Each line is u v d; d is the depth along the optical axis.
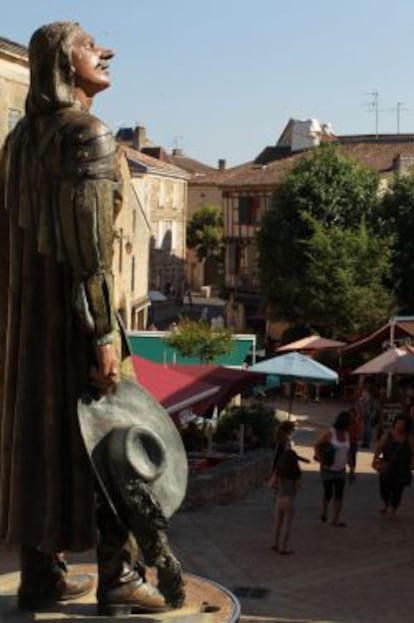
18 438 5.18
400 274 43.88
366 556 14.66
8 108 23.61
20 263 5.27
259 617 11.72
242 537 15.73
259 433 23.22
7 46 23.11
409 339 33.03
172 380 18.23
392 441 17.20
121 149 5.24
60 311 5.14
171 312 70.12
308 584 13.14
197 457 21.09
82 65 5.16
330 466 16.52
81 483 5.13
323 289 41.56
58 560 5.48
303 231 44.62
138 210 44.78
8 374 5.31
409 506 18.44
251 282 58.62
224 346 29.56
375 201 44.97
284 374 26.23
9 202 5.26
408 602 12.38
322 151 45.81
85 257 4.90
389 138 66.12
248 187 59.47
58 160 4.94
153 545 5.12
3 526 5.23
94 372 5.09
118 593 5.16
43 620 5.11
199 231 81.81
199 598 5.45
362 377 32.59
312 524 16.70
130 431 5.05
